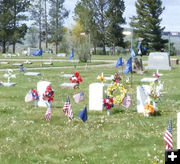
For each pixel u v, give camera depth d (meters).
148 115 14.73
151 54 40.53
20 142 11.04
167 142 8.20
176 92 22.00
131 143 10.93
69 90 22.86
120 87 15.53
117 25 90.75
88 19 90.25
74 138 11.52
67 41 91.81
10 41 96.38
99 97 16.19
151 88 15.73
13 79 29.50
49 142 11.10
